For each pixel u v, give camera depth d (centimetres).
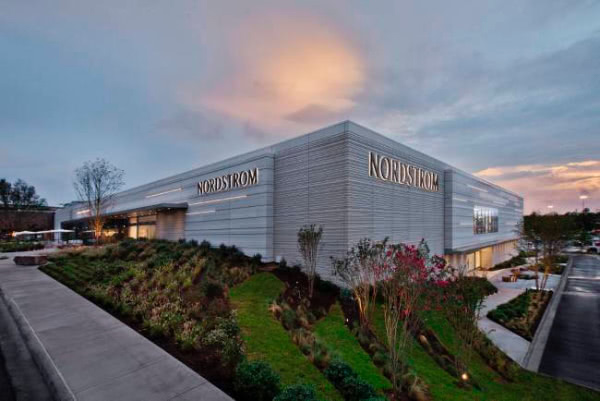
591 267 3472
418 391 692
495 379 961
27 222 5606
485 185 3284
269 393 516
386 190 1762
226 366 629
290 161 1800
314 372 660
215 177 2316
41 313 1009
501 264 3541
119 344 750
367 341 966
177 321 869
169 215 2925
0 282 1533
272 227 1878
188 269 1598
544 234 2228
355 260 1247
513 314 1603
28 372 641
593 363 1092
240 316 969
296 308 1170
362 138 1616
